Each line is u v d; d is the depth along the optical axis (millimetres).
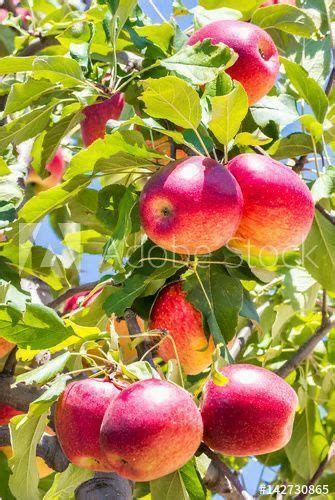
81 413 1096
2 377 1362
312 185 1328
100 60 1354
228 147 1165
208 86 1186
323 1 1487
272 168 1132
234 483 1114
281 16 1396
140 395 1053
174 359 1158
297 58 1480
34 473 1194
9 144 1392
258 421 1094
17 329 1143
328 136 1398
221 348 1163
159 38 1302
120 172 1197
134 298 1174
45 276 1445
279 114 1293
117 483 1240
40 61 1227
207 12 1378
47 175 1378
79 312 1257
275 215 1123
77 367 1269
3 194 1397
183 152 1253
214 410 1101
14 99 1278
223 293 1195
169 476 1141
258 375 1113
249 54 1216
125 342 1323
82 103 1262
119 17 1272
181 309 1202
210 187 1084
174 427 1043
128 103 1303
